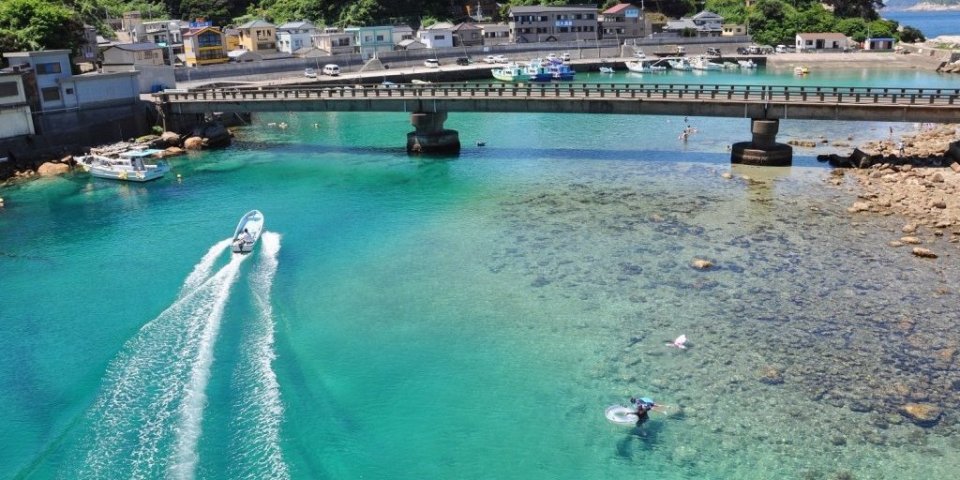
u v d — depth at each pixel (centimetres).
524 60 13862
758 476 2111
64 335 3027
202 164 6288
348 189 5297
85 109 6706
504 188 5206
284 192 5250
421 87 6806
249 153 6744
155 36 12481
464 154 6481
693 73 13088
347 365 2752
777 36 16112
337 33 13500
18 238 4347
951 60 12419
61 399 2539
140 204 5038
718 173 5438
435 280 3541
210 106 7125
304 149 6912
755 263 3622
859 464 2148
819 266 3562
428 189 5234
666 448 2250
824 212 4388
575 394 2548
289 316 3158
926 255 3622
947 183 4812
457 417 2428
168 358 2778
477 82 11956
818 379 2583
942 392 2486
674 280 3453
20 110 6144
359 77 11262
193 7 15938
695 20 16388
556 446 2273
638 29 16162
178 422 2361
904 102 5809
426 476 2138
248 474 2114
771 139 5638
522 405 2492
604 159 6066
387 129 8062
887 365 2661
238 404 2467
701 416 2398
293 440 2280
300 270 3694
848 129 7238
